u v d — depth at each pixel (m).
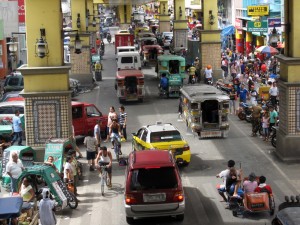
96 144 24.81
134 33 98.00
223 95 30.02
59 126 24.94
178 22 71.00
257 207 18.62
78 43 29.77
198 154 27.20
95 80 55.03
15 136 28.80
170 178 17.70
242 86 38.03
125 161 24.22
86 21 52.38
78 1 50.53
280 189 21.62
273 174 23.66
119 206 20.31
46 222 16.91
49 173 19.53
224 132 30.17
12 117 30.39
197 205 20.09
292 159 25.47
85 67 51.03
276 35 27.00
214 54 49.97
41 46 24.00
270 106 29.84
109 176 22.12
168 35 86.06
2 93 44.03
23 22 50.47
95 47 69.44
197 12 97.12
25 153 23.48
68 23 70.62
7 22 50.22
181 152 24.19
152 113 37.78
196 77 49.97
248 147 28.41
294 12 24.86
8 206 14.49
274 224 15.80
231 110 37.75
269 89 35.03
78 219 19.08
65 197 19.61
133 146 26.38
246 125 33.84
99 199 21.12
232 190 19.41
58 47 24.70
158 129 24.59
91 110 31.36
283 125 25.80
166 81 43.78
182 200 17.73
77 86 46.44
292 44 25.14
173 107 40.03
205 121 30.53
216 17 49.69
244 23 66.88
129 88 41.72
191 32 87.81
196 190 21.78
